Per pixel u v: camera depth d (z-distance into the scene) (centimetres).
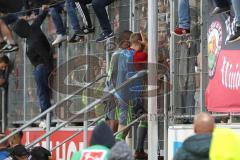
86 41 4544
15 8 4856
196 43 3772
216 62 3572
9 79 5094
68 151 4466
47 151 3822
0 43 4909
